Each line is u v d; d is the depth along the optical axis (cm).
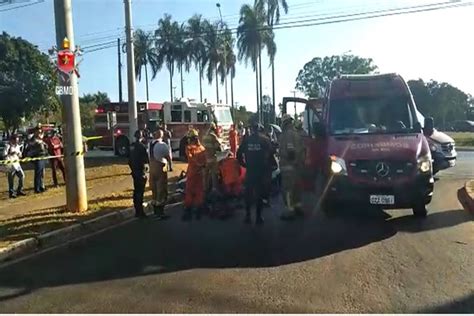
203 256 730
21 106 5559
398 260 682
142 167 1062
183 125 2577
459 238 797
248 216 975
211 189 1105
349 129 1020
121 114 2806
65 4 1055
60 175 1961
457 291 558
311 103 1211
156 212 1070
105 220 1016
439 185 1425
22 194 1427
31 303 556
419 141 941
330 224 931
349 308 514
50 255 774
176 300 549
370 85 1074
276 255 724
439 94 7962
